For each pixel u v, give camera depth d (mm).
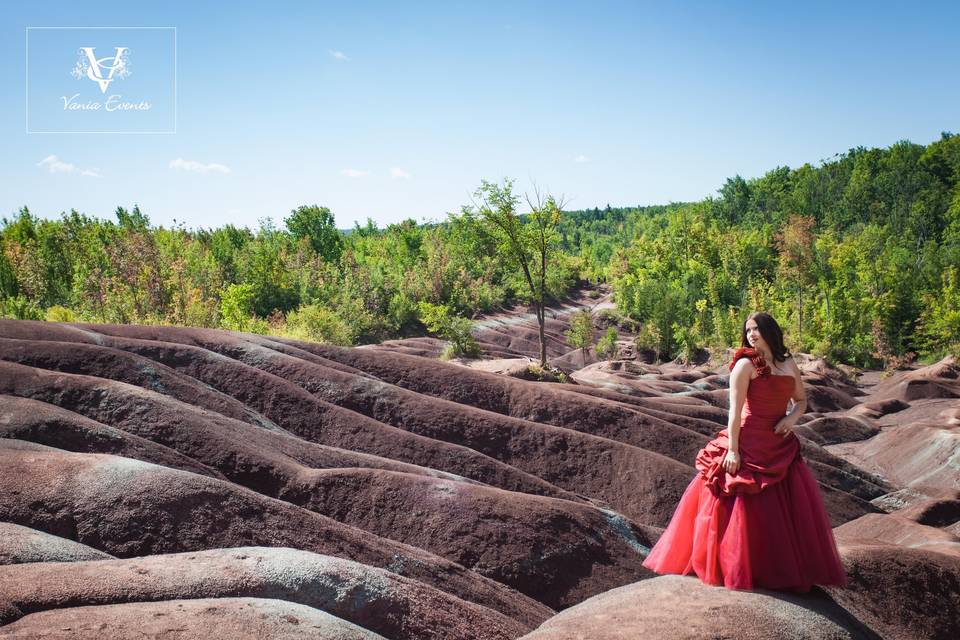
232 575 7309
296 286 68625
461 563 13906
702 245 97250
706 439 24562
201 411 16078
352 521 14312
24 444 11555
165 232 84500
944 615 6625
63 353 17906
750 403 5105
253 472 14438
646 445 23609
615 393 28781
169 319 43969
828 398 41844
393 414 21875
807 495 5145
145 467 10797
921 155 139125
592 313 83938
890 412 38531
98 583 6605
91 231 69812
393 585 8469
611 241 158875
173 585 6879
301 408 20078
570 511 15945
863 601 6578
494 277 86500
